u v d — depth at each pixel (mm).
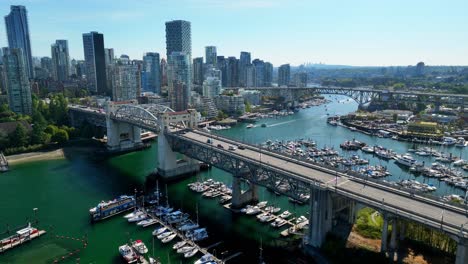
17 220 126625
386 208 86938
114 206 130250
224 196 146875
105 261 100938
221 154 139500
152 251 105125
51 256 103312
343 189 98562
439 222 79562
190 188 157750
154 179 174000
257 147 148125
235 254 104188
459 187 166750
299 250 104625
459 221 80562
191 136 170625
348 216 109875
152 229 119188
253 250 106625
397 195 96125
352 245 97312
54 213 132500
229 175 178750
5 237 114312
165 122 174750
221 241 111750
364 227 107250
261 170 123062
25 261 100812
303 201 109000
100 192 155250
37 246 108750
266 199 145250
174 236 112750
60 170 187875
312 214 102500
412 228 100250
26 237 112000
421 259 90375
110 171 187375
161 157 175375
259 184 122750
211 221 125688
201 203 141875
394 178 180875
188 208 136625
